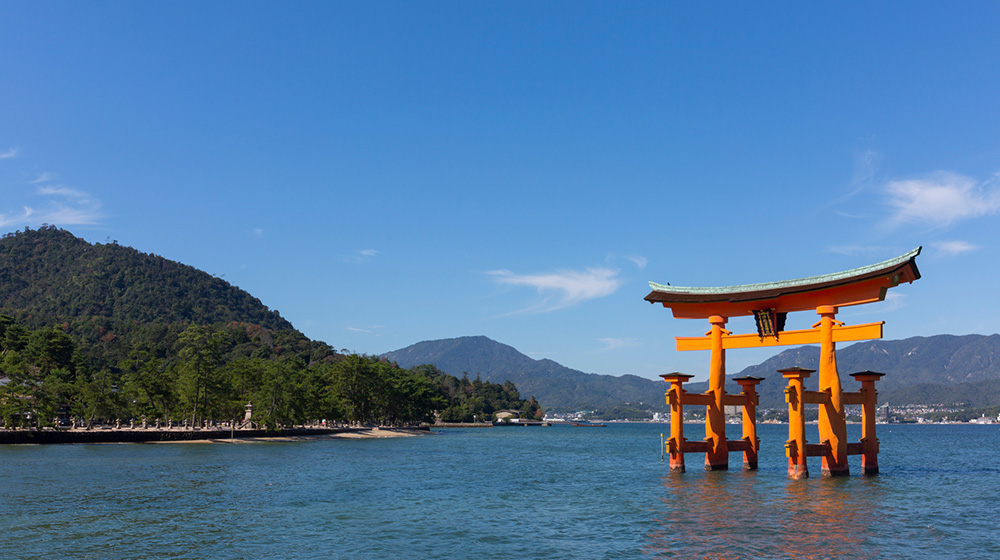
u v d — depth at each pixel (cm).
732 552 2927
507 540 3231
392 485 5619
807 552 2922
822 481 4988
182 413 13312
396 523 3697
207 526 3559
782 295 5066
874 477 5391
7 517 3791
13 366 10925
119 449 9519
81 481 5509
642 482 5500
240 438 12731
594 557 2870
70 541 3153
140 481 5566
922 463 8331
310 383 17138
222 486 5334
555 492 5084
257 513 4016
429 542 3189
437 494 5003
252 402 13975
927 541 3125
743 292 5194
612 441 17238
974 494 4606
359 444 13725
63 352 18150
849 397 5441
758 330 5312
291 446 11844
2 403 10344
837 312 5041
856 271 4700
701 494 4519
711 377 5578
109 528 3478
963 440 19525
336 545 3114
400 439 16950
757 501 4216
